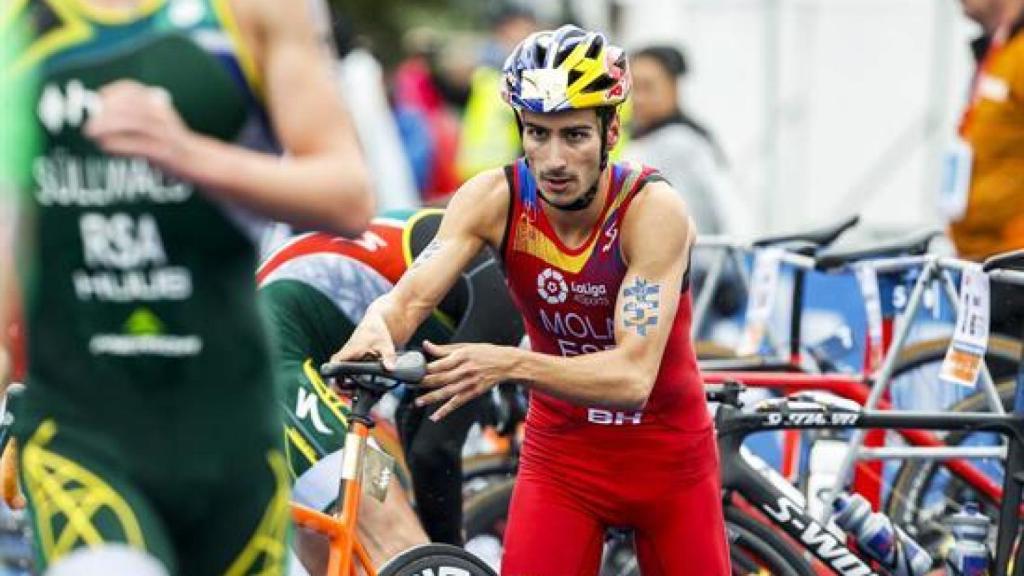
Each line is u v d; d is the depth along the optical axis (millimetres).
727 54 24047
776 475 12523
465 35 36031
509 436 14234
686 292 10797
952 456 13352
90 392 7527
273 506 7703
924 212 23391
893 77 23484
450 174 28391
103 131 7047
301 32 7324
